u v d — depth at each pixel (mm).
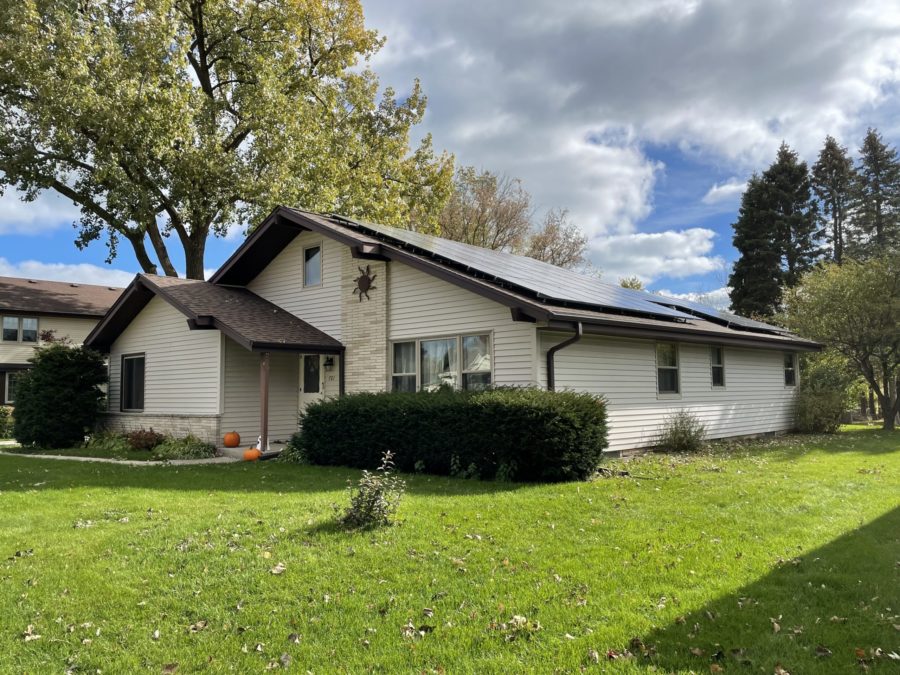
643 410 12844
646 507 7059
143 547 5633
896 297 18891
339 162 24359
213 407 13867
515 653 3555
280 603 4316
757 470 9938
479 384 11484
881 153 41625
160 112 19469
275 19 23406
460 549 5418
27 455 14195
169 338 15227
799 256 37156
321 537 5797
